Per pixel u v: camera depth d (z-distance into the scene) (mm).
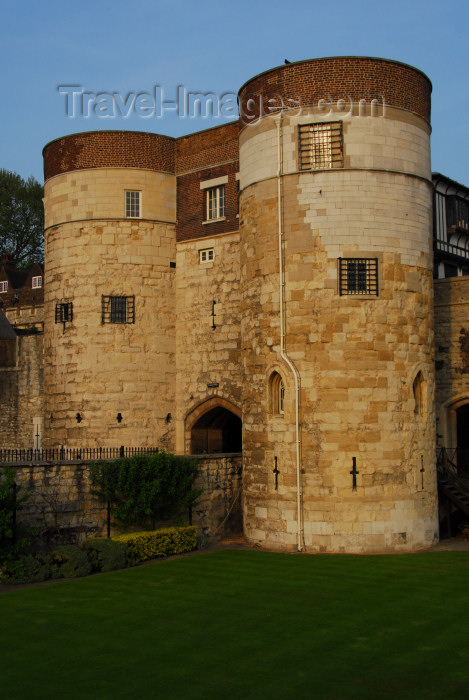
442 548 23125
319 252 22953
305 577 19156
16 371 35219
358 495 22297
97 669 12781
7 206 71188
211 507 25234
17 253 73250
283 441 23062
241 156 25500
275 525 23172
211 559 21734
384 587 18031
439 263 33500
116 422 28875
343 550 22219
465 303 28266
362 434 22406
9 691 11883
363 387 22516
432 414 23938
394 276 23109
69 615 15867
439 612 15961
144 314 29531
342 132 23250
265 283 23797
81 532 21953
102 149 29906
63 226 30172
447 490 25641
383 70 23625
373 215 23078
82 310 29438
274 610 16188
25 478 21031
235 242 28562
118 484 22141
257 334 24016
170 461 23188
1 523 18453
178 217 30359
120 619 15570
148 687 11992
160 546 22203
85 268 29594
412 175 23797
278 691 11805
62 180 30391
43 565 19516
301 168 23484
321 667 12797
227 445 31734
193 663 13016
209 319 29094
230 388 28312
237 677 12375
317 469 22500
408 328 23219
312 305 22859
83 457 28672
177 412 29766
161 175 30234
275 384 23719
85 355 29188
